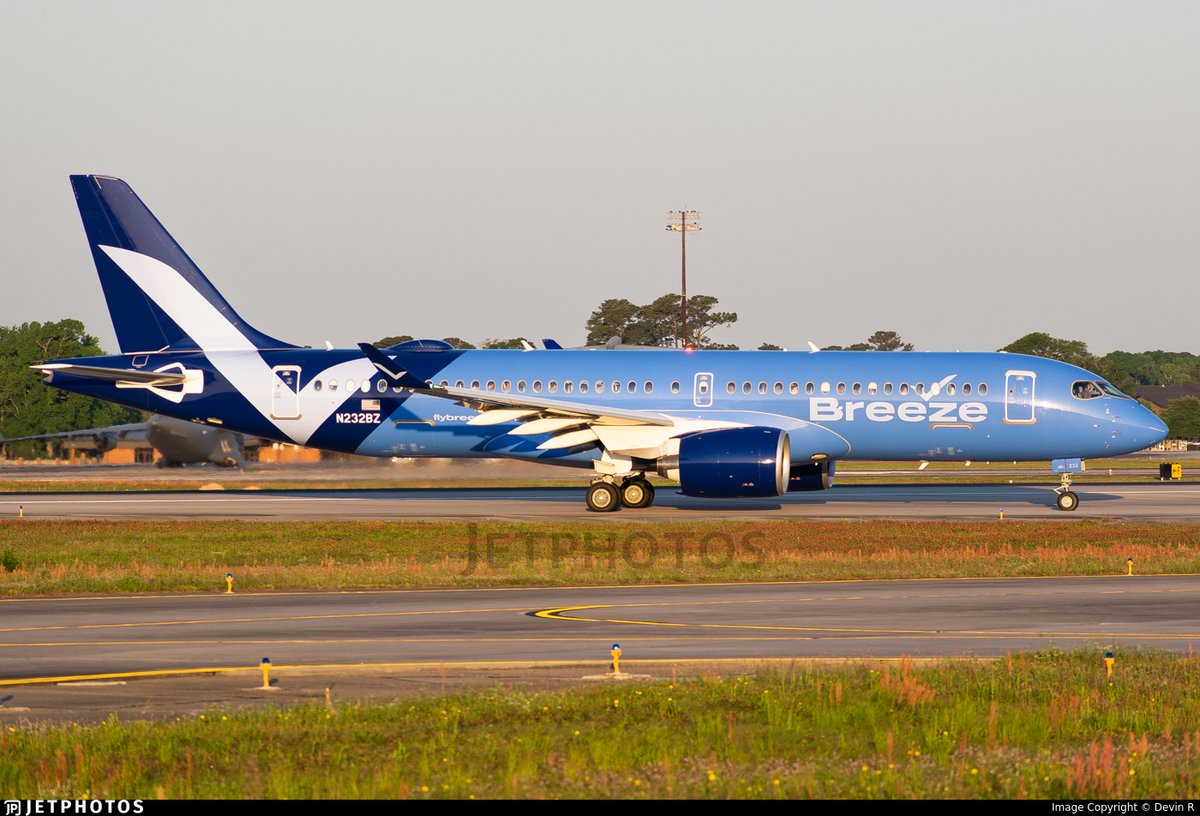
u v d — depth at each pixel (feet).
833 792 144.66
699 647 237.86
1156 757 161.48
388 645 239.91
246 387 553.64
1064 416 529.45
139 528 457.68
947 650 235.61
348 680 210.18
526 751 159.43
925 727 174.19
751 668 217.97
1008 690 195.11
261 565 362.53
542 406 506.89
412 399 546.67
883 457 550.77
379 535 433.89
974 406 531.91
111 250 562.25
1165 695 193.98
